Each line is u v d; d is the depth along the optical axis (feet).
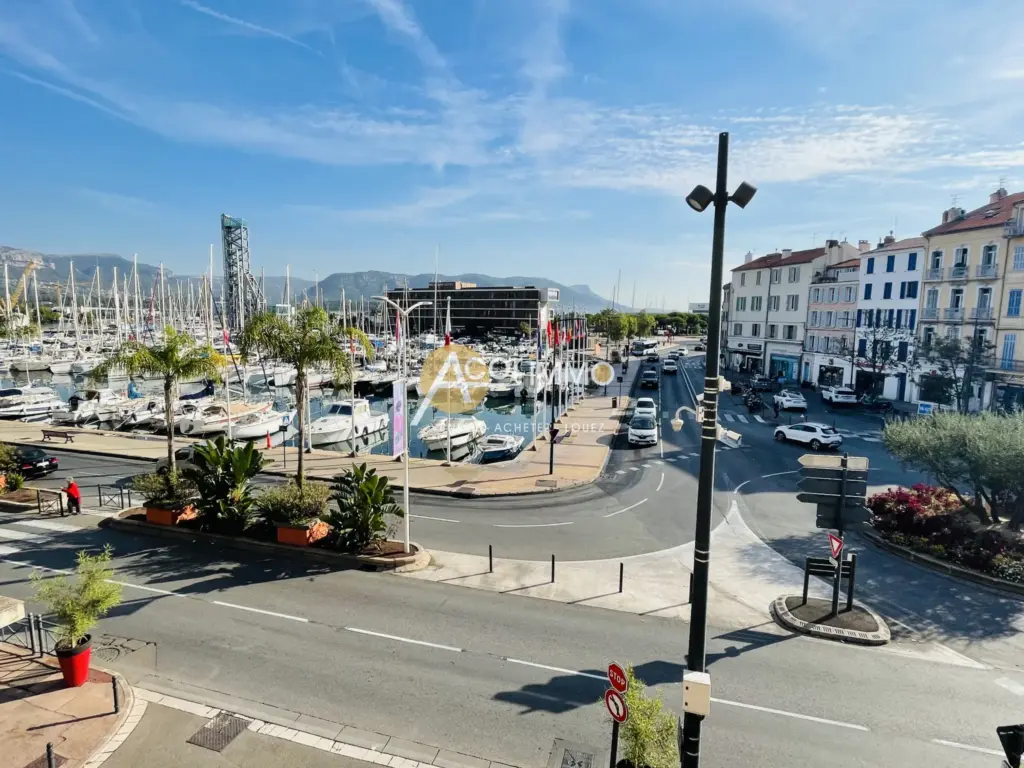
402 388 87.51
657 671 36.55
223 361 113.39
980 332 136.05
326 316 62.95
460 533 62.54
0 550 54.70
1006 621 43.86
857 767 28.53
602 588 48.75
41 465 82.94
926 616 44.57
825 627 41.78
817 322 200.85
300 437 59.52
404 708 32.35
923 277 152.76
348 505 54.49
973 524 58.80
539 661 37.45
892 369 162.30
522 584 49.26
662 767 22.90
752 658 38.34
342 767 27.71
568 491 80.64
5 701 31.68
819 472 43.34
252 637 39.78
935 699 34.14
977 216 147.54
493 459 104.88
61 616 32.81
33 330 176.65
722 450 107.04
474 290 559.79
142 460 94.38
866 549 58.85
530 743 29.66
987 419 57.82
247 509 58.49
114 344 265.75
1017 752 22.89
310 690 33.86
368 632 40.75
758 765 28.60
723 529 64.69
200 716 31.17
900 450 61.46
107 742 28.68
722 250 25.35
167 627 40.93
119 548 55.67
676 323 548.72
